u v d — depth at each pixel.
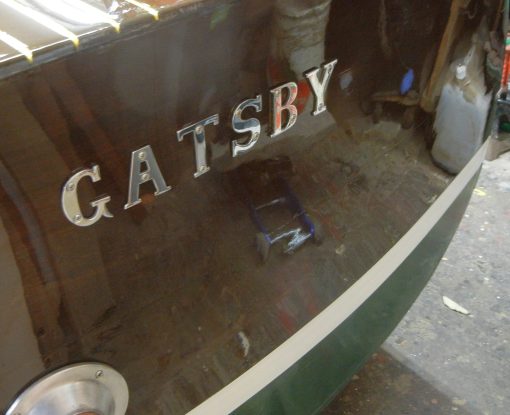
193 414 1.06
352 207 1.23
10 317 0.76
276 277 1.11
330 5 0.95
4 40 0.68
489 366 2.23
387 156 1.28
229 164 0.93
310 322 1.23
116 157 0.78
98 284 0.83
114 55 0.72
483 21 1.39
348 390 2.16
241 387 1.14
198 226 0.93
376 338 1.57
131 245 0.84
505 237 2.83
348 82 1.07
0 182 0.69
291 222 1.10
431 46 1.24
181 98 0.81
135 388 0.95
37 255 0.75
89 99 0.72
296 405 1.36
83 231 0.78
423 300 2.50
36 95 0.68
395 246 1.41
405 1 1.11
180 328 0.97
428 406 2.10
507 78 3.15
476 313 2.44
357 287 1.34
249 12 0.83
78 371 0.86
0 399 0.80
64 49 0.68
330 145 1.11
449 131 1.45
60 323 0.81
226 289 1.02
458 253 2.74
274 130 0.97
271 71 0.92
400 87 1.21
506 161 3.37
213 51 0.82
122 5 0.75
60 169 0.73
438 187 1.50
